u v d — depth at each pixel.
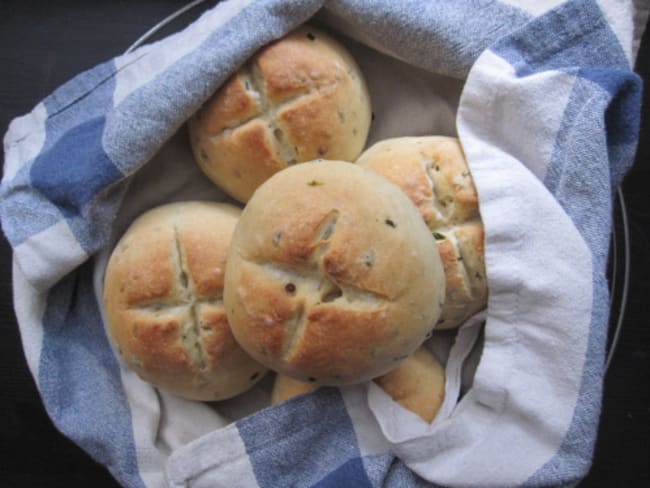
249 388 0.27
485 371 0.24
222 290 0.25
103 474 0.30
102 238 0.27
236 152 0.26
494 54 0.25
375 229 0.21
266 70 0.25
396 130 0.29
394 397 0.25
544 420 0.24
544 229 0.24
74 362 0.28
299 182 0.22
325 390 0.25
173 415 0.27
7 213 0.27
